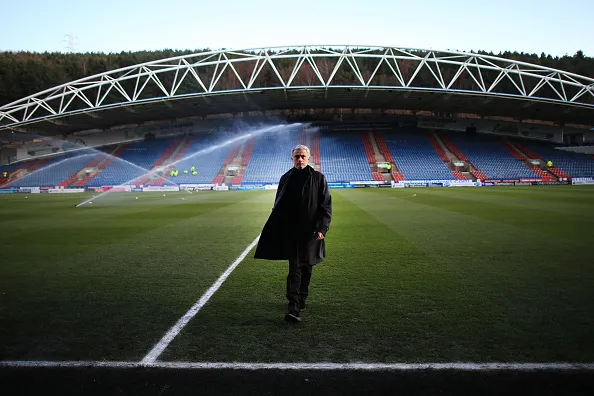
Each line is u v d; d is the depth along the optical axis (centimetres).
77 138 5144
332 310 402
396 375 263
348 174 4300
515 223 1052
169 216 1427
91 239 917
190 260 673
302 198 385
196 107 4475
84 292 485
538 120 4928
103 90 5884
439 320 366
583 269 560
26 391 250
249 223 1196
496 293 451
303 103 4481
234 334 340
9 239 930
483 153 4606
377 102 4425
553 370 267
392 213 1380
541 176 4091
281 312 400
